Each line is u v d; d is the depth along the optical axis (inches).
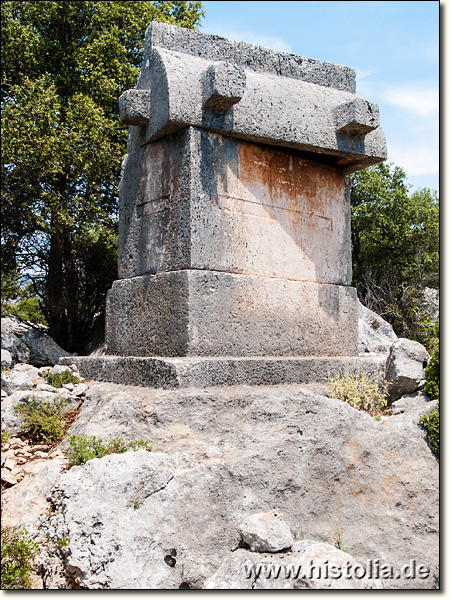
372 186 771.4
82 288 534.3
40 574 146.6
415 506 179.3
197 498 162.9
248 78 248.7
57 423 205.2
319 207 278.2
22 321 480.4
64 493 155.1
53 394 219.5
